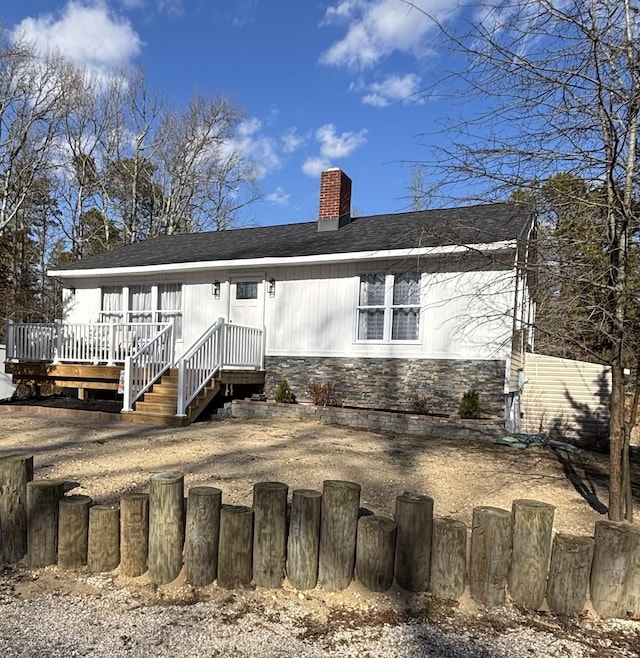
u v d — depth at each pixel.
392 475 5.71
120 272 12.38
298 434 8.17
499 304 8.42
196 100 30.19
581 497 5.27
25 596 3.05
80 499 3.50
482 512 3.17
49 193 27.55
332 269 10.75
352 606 3.06
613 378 4.23
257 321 11.56
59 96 22.66
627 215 3.87
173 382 9.91
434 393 9.65
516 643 2.75
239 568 3.19
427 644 2.70
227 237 14.58
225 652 2.54
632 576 3.13
